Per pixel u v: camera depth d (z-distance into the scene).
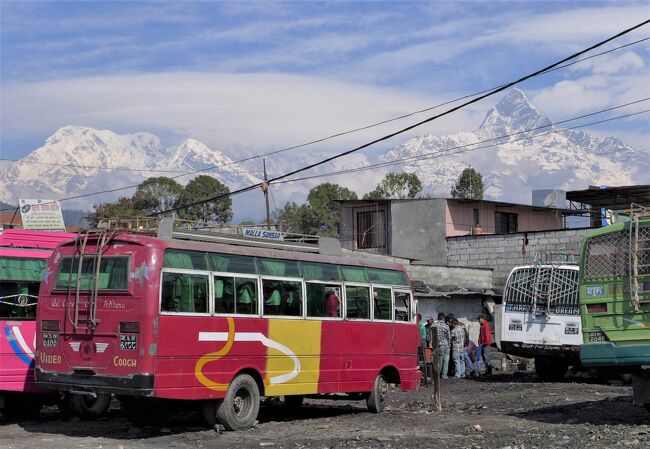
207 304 15.22
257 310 16.31
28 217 56.91
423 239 47.06
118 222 15.59
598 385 24.12
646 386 15.45
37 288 17.03
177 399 15.02
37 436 14.88
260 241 17.73
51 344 15.16
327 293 18.19
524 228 52.62
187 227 17.06
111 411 18.97
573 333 25.02
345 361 18.44
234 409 15.70
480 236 44.69
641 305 14.74
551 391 22.34
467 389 24.53
